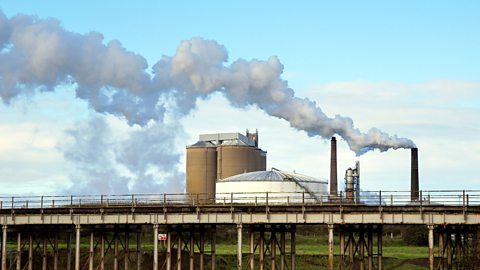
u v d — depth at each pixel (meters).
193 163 175.38
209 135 180.38
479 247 78.38
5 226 90.62
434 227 77.12
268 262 120.56
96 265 110.69
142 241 142.62
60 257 112.31
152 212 84.62
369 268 81.69
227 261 119.94
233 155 173.12
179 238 88.06
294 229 83.38
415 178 130.88
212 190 174.00
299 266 121.69
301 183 125.56
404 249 148.38
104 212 86.25
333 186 133.00
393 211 77.38
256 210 81.56
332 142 134.88
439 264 80.06
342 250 81.12
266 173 126.81
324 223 79.06
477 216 75.81
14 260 101.38
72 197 96.88
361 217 78.00
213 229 87.12
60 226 98.12
